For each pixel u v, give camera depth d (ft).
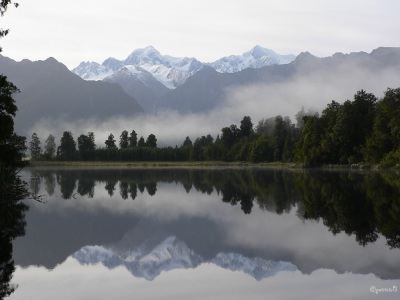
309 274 66.54
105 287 62.90
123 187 245.86
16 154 193.26
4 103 182.80
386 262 71.51
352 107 399.24
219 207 150.82
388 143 354.95
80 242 95.14
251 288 61.00
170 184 265.34
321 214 124.57
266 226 109.91
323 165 418.72
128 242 95.20
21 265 75.82
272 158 602.03
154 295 59.06
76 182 292.40
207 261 77.36
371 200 146.41
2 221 124.67
